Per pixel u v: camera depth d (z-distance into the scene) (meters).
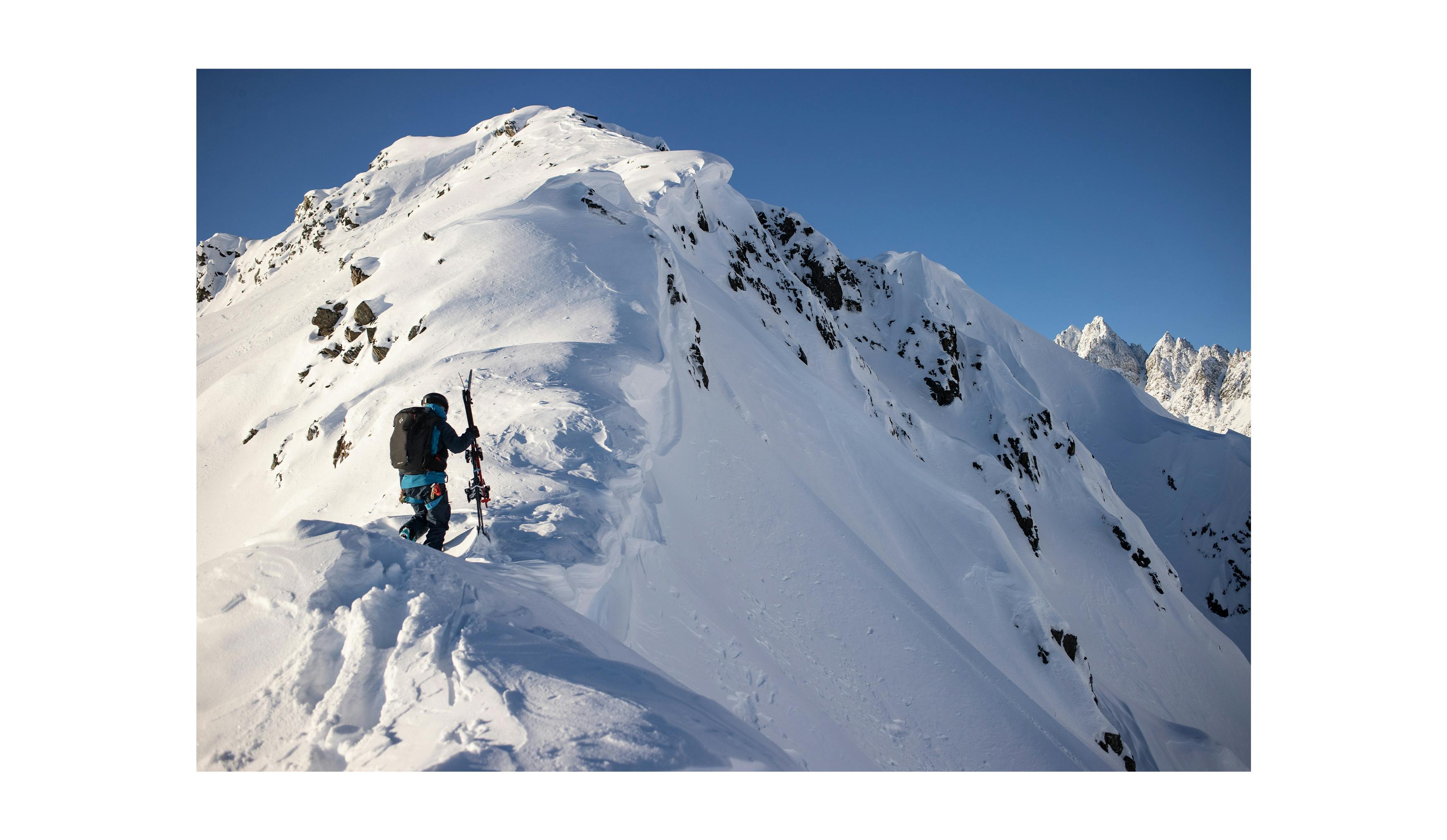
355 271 26.97
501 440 10.22
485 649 4.57
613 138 63.41
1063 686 24.52
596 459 10.06
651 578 9.64
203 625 4.98
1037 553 44.62
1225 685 47.06
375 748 3.92
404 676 4.36
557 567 6.91
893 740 12.10
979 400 63.53
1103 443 95.62
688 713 4.65
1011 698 16.03
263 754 4.03
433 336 18.08
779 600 13.46
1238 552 79.19
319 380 25.62
